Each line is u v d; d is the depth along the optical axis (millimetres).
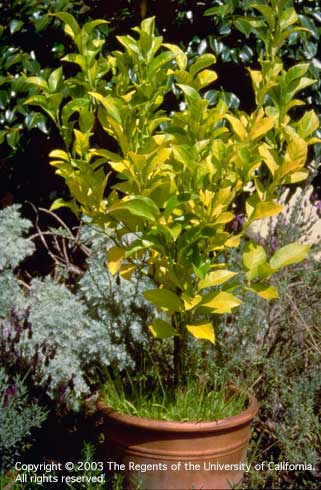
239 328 2250
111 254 1896
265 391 2244
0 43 3000
